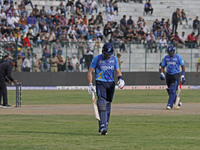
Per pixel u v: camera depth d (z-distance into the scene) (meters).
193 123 46.84
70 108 67.12
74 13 153.25
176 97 65.94
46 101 84.25
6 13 139.38
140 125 45.03
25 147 30.98
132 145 31.98
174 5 172.12
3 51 125.25
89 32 140.50
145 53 137.62
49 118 52.00
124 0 165.00
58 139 35.06
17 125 44.88
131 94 107.12
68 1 153.62
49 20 142.25
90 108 67.19
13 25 138.88
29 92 115.12
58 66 129.00
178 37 150.88
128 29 147.88
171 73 64.62
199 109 65.06
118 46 135.50
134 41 143.75
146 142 33.53
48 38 137.50
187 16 171.00
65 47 129.38
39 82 127.56
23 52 126.75
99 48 131.25
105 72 37.75
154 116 54.47
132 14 164.12
